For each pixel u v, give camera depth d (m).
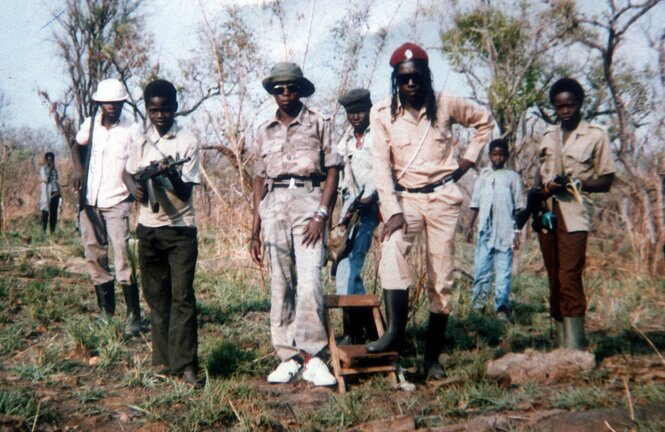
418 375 4.23
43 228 12.65
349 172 5.18
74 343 4.59
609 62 8.28
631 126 8.16
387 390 3.93
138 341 5.02
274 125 4.23
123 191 5.23
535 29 9.54
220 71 6.38
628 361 4.20
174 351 3.93
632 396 3.41
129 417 3.40
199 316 5.88
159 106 3.96
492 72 9.91
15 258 8.78
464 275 8.06
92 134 5.38
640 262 7.62
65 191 17.03
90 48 16.52
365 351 4.01
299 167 4.13
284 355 4.24
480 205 6.82
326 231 4.20
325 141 4.18
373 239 5.99
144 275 4.09
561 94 4.37
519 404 3.41
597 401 3.34
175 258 3.93
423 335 5.16
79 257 9.27
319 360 4.07
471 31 9.94
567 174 4.26
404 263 4.01
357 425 3.33
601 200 9.35
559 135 4.41
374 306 4.43
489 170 6.96
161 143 3.98
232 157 6.89
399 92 4.06
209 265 7.88
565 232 4.37
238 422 3.37
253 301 6.32
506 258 6.43
